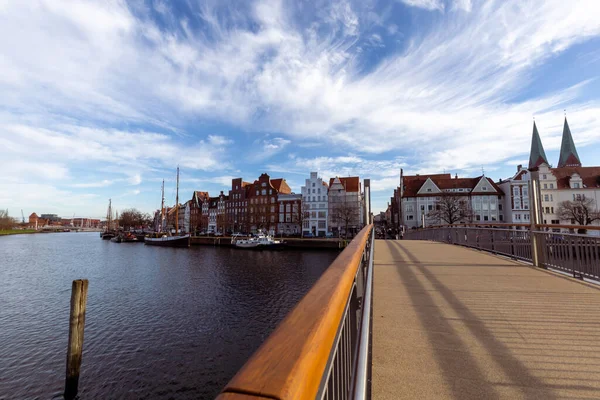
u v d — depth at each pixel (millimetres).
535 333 3488
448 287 5629
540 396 2322
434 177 72312
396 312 4277
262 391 474
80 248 64312
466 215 57719
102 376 11750
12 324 16766
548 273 6828
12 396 10594
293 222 73125
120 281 28125
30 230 159625
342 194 69188
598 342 3225
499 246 10281
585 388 2412
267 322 17359
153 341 14719
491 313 4180
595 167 64938
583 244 6160
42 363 12602
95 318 17750
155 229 142125
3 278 29609
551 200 61594
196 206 108625
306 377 611
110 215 138500
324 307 1022
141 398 10586
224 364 12742
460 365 2809
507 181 62219
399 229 62438
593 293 5109
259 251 52406
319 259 42500
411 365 2822
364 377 1227
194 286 26000
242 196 86438
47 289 24875
